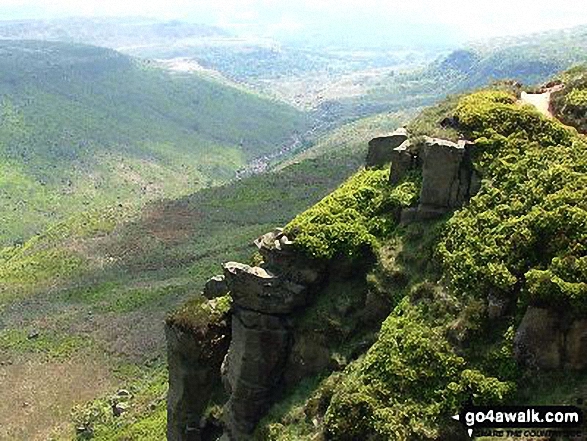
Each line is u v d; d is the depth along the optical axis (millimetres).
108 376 110750
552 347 23828
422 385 25719
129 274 169000
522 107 31438
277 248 32062
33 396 106938
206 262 162375
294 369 31766
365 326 30453
